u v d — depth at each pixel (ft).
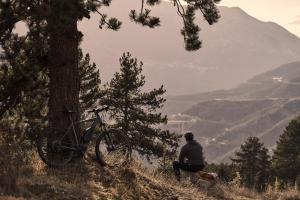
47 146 33.71
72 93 36.35
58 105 35.91
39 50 36.32
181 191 40.45
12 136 34.27
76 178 32.60
